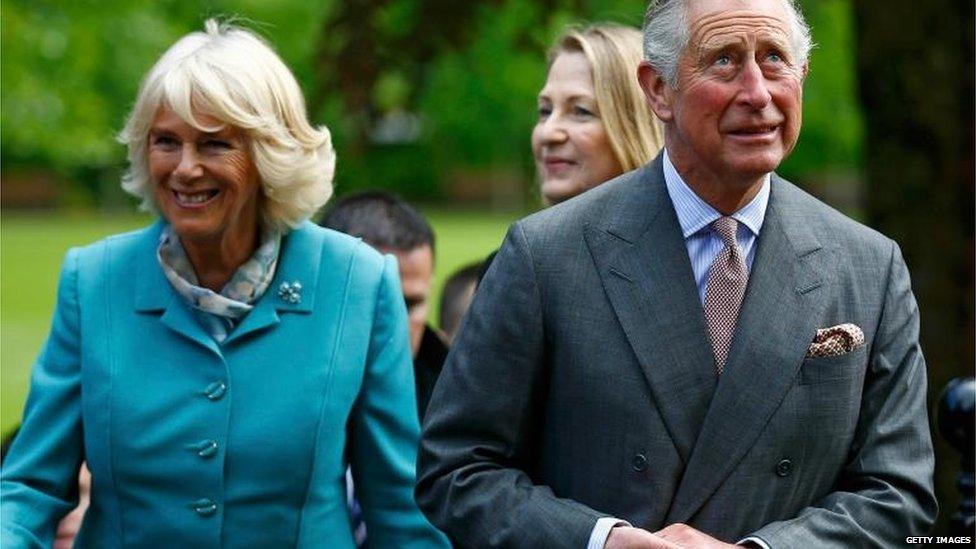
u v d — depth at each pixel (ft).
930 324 65.51
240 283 32.32
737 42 28.27
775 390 28.99
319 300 32.76
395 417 33.24
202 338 32.01
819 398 29.17
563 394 29.58
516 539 28.99
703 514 28.94
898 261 30.48
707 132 28.53
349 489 37.47
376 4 78.33
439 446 30.19
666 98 29.48
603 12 84.28
